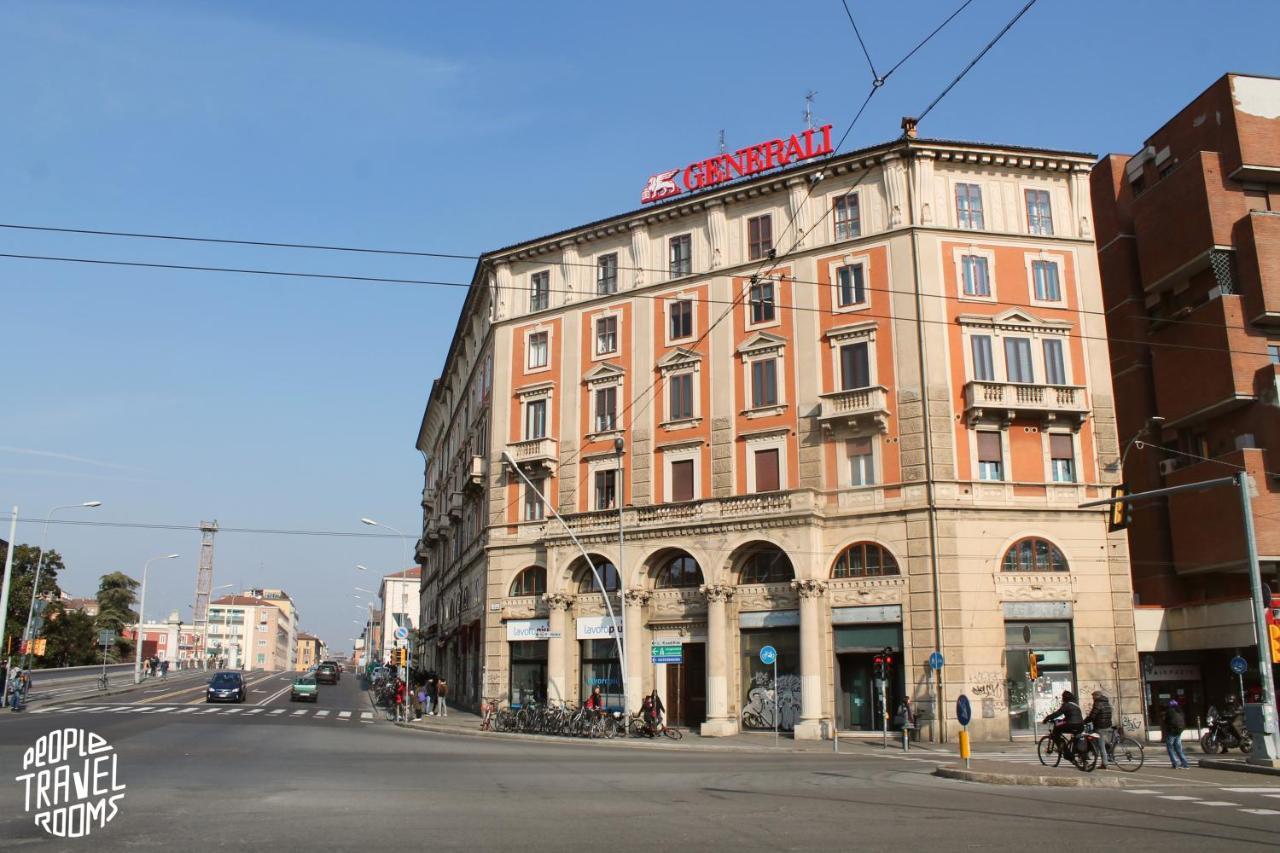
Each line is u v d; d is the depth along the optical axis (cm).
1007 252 4047
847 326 4025
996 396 3822
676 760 2650
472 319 6041
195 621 19362
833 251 4150
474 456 5069
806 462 4016
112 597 12012
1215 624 3753
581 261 4850
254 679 11094
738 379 4253
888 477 3841
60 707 4891
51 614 9138
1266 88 4066
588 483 4538
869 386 3900
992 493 3784
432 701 6094
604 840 1209
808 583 3797
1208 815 1523
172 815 1353
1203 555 3906
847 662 3825
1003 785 2009
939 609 3634
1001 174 4134
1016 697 3647
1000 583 3709
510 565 4703
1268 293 3794
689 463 4291
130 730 3048
